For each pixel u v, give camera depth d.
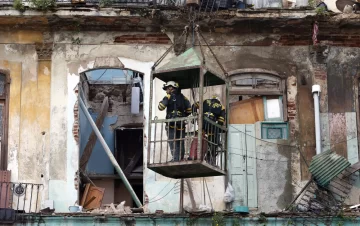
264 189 23.94
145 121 24.36
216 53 24.83
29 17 24.33
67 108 24.36
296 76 24.73
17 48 24.75
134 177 29.27
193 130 22.36
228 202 23.77
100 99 30.33
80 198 24.41
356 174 23.80
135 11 24.23
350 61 24.86
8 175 23.80
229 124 24.47
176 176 22.70
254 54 24.83
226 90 22.66
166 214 22.28
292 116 24.45
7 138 24.11
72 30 24.83
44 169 23.88
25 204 23.50
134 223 22.33
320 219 22.27
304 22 24.52
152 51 24.80
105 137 29.84
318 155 23.48
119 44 24.83
